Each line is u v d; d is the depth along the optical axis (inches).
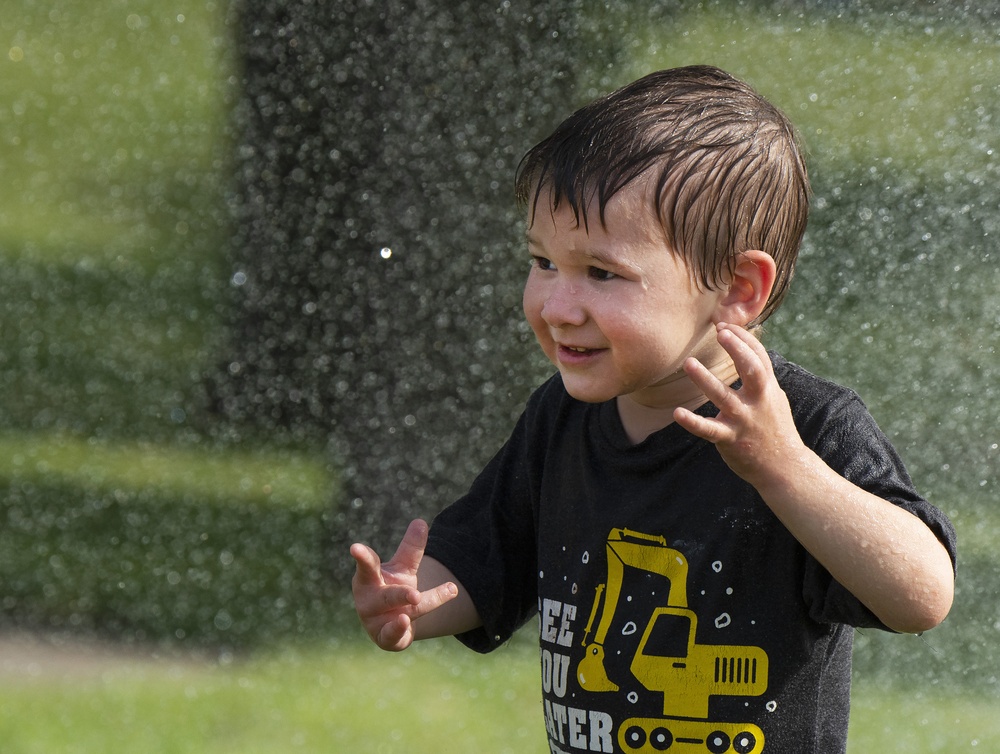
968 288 452.1
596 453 180.7
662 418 175.6
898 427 439.2
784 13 487.2
